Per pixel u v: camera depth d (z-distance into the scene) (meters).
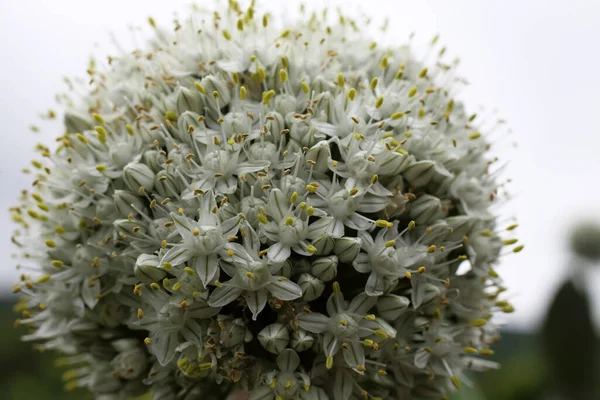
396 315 0.10
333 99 0.10
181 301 0.09
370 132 0.10
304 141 0.10
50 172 0.11
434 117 0.11
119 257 0.10
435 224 0.10
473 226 0.11
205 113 0.10
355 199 0.10
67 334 0.11
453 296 0.10
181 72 0.11
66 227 0.11
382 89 0.11
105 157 0.10
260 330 0.10
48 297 0.11
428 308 0.10
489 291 0.11
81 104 0.12
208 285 0.09
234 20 0.12
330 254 0.09
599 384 0.23
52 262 0.10
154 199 0.10
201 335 0.09
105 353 0.11
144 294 0.10
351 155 0.10
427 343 0.10
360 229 0.10
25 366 0.29
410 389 0.10
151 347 0.10
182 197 0.09
